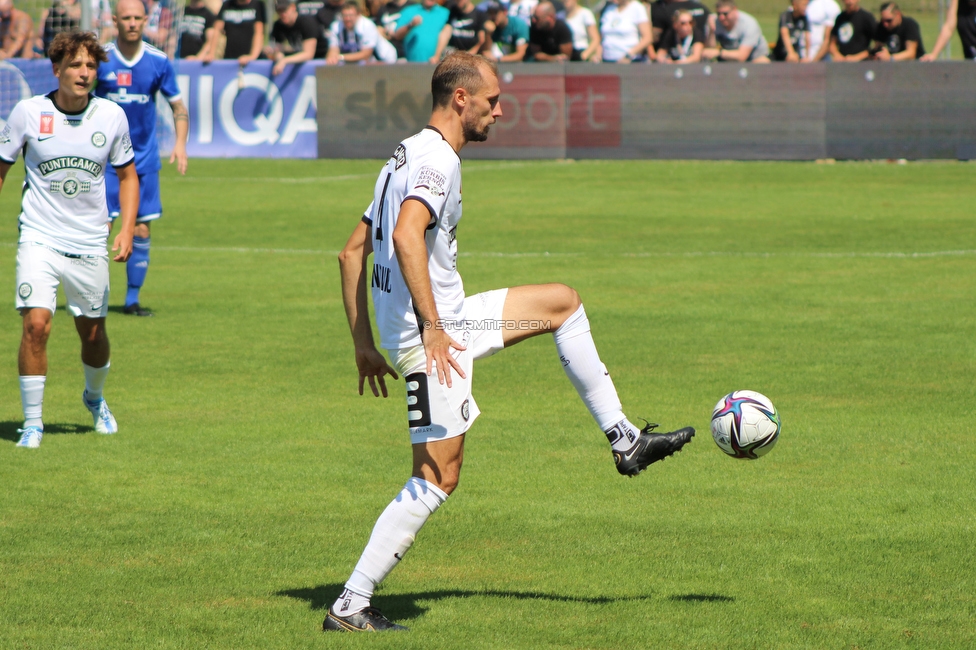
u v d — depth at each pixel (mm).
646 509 16625
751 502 16906
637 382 23781
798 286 34000
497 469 18516
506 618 12742
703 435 20312
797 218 46906
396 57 72688
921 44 64812
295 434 20484
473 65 12172
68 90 19172
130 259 30500
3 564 14367
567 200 52500
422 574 14195
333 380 24359
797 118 63781
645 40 70625
